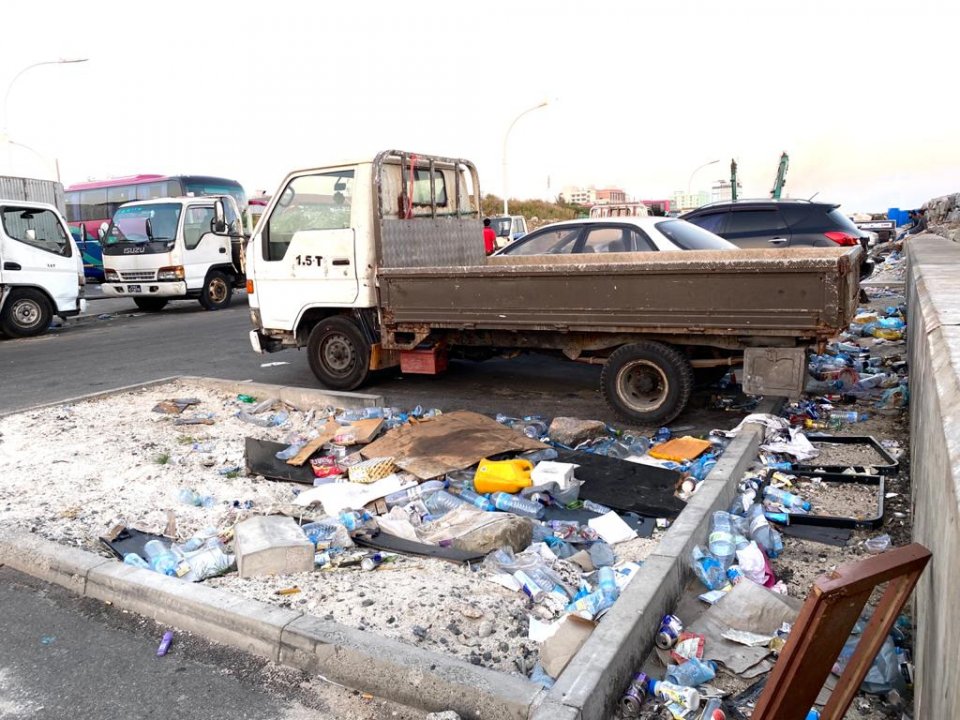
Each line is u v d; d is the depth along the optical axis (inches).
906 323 412.2
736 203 484.4
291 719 121.0
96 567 162.4
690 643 127.6
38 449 258.2
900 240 1068.5
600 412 289.9
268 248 339.6
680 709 113.9
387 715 120.9
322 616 146.3
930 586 93.2
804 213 470.0
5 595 163.6
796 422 258.8
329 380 336.8
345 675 128.3
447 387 340.2
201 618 145.2
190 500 210.7
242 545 168.2
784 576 158.1
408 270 293.0
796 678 82.7
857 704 115.5
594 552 173.5
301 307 332.8
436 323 291.0
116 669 135.5
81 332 621.0
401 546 179.3
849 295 232.2
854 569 81.0
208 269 756.6
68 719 122.7
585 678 111.0
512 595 154.7
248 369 412.5
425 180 341.1
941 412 100.7
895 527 177.8
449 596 153.5
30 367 450.6
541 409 297.1
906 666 121.1
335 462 231.0
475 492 207.9
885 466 211.3
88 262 1019.3
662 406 259.1
